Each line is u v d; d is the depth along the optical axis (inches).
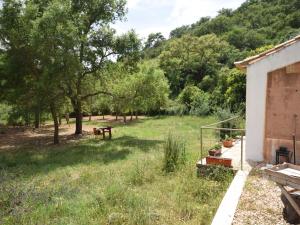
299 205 235.9
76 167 501.4
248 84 408.2
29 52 713.6
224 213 247.0
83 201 312.2
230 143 497.4
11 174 433.1
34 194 330.3
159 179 399.2
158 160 493.7
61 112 943.0
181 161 449.4
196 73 2160.4
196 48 2239.2
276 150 389.1
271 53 390.6
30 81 766.5
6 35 713.6
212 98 1593.3
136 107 981.8
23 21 688.4
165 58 2329.0
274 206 265.0
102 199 313.7
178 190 344.8
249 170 361.7
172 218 273.9
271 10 2741.1
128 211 287.7
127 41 864.9
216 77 1948.8
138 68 929.5
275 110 393.1
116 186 350.3
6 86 783.7
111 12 886.4
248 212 253.8
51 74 678.5
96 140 832.9
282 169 257.6
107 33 853.2
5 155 641.0
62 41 663.8
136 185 378.3
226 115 680.4
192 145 631.8
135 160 533.0
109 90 997.8
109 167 490.0
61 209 295.3
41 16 700.0
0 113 1226.0
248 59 403.9
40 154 647.1
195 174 393.4
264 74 397.1
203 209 287.7
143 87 959.6
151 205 301.6
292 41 378.3
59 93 765.9
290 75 382.3
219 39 2379.4
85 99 1011.9
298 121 378.9
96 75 911.0
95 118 1742.1
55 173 464.4
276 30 2351.1
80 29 785.6
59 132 1064.8
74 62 688.4
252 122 407.2
